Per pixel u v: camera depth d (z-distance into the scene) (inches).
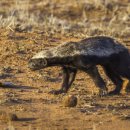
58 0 2812.5
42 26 2049.7
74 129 1167.0
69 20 2449.6
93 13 2600.9
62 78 1445.6
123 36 2050.9
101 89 1407.5
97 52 1401.3
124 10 2608.3
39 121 1205.1
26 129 1156.5
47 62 1432.1
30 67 1456.7
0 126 1167.6
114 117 1241.4
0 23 1947.6
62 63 1423.5
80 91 1437.0
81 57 1401.3
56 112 1264.8
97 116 1247.5
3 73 1547.7
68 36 1911.9
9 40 1779.0
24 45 1748.3
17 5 2559.1
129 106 1327.5
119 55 1421.0
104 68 1444.4
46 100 1348.4
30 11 2564.0
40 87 1462.8
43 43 1780.3
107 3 2659.9
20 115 1238.3
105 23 2373.3
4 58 1660.9
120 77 1443.2
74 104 1299.2
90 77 1464.1
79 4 2687.0
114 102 1357.0
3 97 1353.3
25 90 1428.4
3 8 2541.8
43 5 2687.0
